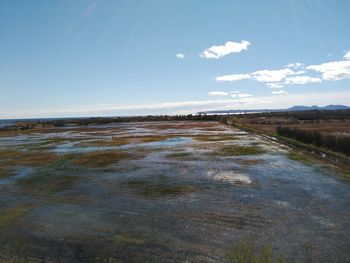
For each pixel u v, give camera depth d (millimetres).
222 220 11969
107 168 22609
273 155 26844
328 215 12312
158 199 14844
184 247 9758
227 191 16031
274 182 17656
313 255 9117
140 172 21016
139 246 9875
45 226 11633
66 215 12820
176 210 13211
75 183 18328
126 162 24859
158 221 11977
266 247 9641
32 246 9977
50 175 20625
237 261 8789
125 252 9492
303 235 10484
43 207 13914
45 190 16859
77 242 10234
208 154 28109
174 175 19922
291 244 9836
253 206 13562
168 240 10273
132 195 15594
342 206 13359
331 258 8945
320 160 23969
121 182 18344
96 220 12188
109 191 16438
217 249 9586
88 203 14414
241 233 10742
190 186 17125
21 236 10758
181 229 11164
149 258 9109
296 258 8953
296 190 15938
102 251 9594
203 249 9594
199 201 14406
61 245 10039
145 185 17516
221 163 23656
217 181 18156
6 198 15438
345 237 10305
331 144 27828
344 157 24000
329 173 19484
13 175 20875
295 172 20031
